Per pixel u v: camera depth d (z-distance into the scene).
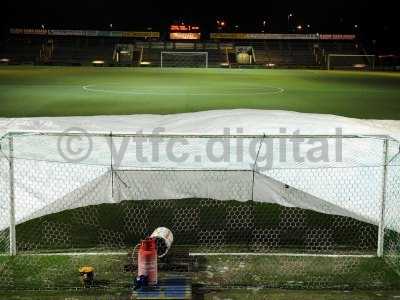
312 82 29.19
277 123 12.72
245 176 7.68
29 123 12.86
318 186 7.38
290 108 17.23
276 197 7.15
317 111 16.55
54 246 5.69
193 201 7.00
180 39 65.19
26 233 6.02
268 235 6.04
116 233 6.04
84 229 6.15
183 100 18.89
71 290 4.70
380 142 9.69
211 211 6.70
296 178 7.68
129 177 7.57
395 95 21.80
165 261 5.20
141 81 27.88
